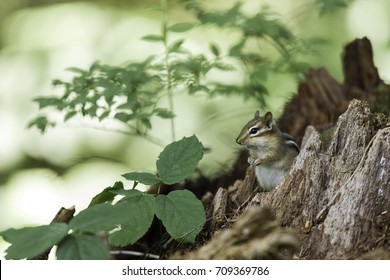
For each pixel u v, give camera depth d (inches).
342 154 286.7
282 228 278.1
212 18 420.2
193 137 301.6
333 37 638.5
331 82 449.4
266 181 334.0
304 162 286.0
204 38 596.4
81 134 613.0
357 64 458.3
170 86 387.2
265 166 336.5
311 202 279.7
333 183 281.9
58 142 611.8
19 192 587.8
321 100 442.3
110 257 229.9
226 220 303.6
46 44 654.5
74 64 634.2
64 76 625.3
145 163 601.6
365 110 292.2
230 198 320.5
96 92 381.1
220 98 601.0
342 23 637.3
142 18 655.1
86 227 231.6
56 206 573.3
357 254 258.8
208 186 399.2
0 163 608.4
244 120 598.5
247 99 434.0
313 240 268.2
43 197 582.9
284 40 459.2
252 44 599.8
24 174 605.0
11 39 674.2
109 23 660.1
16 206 577.9
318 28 642.2
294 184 284.7
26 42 661.9
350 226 263.3
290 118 440.8
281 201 284.5
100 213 235.9
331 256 261.7
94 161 546.6
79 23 665.6
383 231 261.4
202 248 264.1
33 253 225.3
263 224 246.2
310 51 451.8
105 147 610.5
